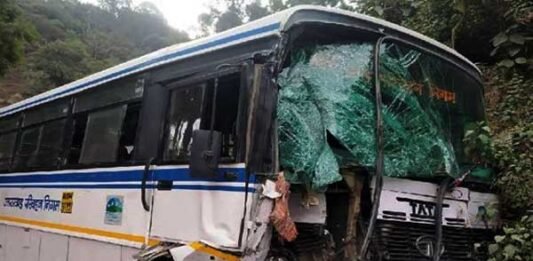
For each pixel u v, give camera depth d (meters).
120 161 6.06
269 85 4.24
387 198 4.72
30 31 15.37
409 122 5.05
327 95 4.56
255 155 4.20
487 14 9.23
